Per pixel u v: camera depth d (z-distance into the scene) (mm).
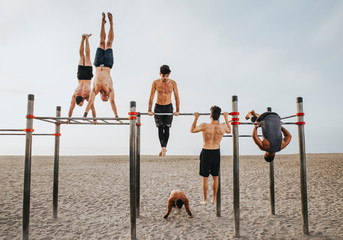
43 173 14523
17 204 7164
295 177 12586
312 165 17922
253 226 5020
